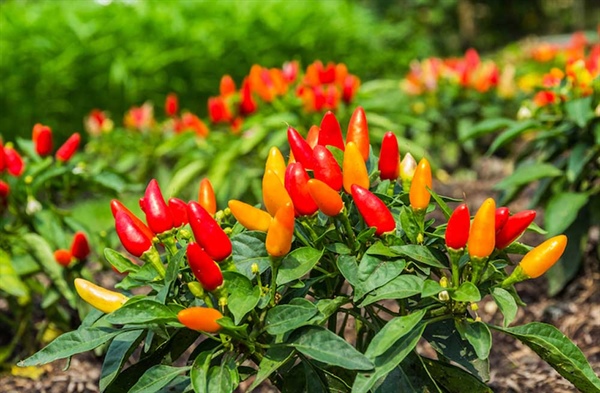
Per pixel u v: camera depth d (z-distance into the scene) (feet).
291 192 2.35
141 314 2.27
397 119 5.42
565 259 3.88
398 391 2.41
